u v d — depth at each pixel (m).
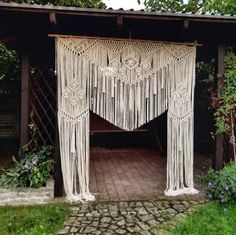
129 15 3.54
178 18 3.62
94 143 8.17
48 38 4.24
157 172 5.45
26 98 4.46
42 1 6.89
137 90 3.88
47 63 5.07
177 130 4.04
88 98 3.82
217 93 4.34
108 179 4.95
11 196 3.97
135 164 6.15
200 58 5.89
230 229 2.98
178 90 4.01
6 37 4.43
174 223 3.16
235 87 4.29
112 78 3.83
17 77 6.95
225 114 4.34
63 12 3.45
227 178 3.76
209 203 3.70
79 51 3.76
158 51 3.92
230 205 3.58
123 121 3.86
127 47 3.84
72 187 3.82
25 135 4.52
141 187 4.47
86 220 3.23
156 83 3.93
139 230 3.00
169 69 3.97
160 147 7.30
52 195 4.01
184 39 4.30
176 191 4.04
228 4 6.25
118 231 2.98
